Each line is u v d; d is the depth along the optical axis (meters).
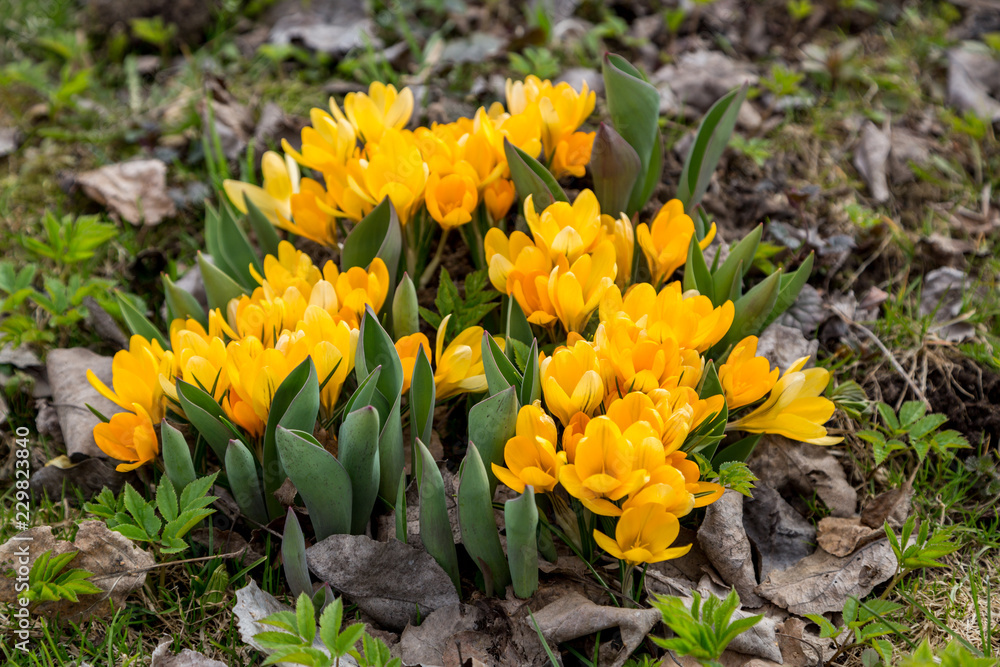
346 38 1.17
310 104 1.12
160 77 1.17
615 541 0.84
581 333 0.89
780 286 0.93
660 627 0.86
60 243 1.00
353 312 0.88
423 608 0.86
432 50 1.15
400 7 1.19
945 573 0.90
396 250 0.91
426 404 0.86
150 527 0.86
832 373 0.97
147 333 0.92
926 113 1.14
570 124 0.94
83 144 1.10
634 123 0.94
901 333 1.00
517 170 0.91
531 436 0.83
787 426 0.87
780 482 0.93
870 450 0.95
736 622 0.80
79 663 0.85
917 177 1.09
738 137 1.08
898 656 0.87
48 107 1.13
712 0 1.17
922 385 0.98
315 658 0.80
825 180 1.08
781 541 0.91
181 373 0.88
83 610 0.87
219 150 1.04
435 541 0.85
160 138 1.10
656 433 0.82
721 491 0.83
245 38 1.19
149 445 0.87
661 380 0.85
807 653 0.86
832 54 1.16
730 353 0.88
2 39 1.21
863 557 0.89
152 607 0.88
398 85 1.12
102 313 0.99
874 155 1.09
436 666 0.84
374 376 0.84
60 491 0.93
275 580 0.89
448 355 0.88
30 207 1.07
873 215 1.05
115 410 0.95
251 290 0.95
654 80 1.13
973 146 1.11
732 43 1.19
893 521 0.91
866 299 1.02
